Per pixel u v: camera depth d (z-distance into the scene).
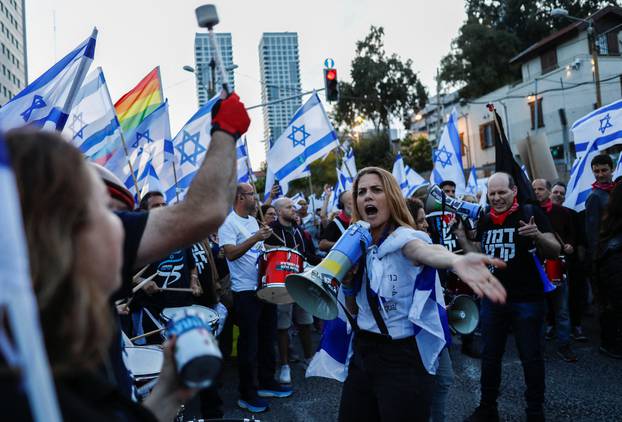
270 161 8.06
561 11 21.31
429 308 2.57
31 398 0.65
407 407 2.46
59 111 3.98
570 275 6.75
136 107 7.27
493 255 4.09
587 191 7.59
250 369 5.02
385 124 47.31
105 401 0.90
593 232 6.18
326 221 11.45
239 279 5.10
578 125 7.90
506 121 33.69
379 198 2.73
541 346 3.94
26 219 0.80
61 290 0.82
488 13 43.50
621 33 29.56
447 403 4.77
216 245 6.21
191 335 1.16
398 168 11.09
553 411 4.45
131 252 1.51
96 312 0.87
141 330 4.29
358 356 2.68
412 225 2.75
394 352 2.55
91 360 0.87
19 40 84.88
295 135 7.99
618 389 4.86
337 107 47.38
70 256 0.82
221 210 1.59
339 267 2.48
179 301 4.29
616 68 28.16
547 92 30.16
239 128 1.66
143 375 2.50
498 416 4.24
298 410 4.92
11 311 0.65
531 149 6.88
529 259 3.95
